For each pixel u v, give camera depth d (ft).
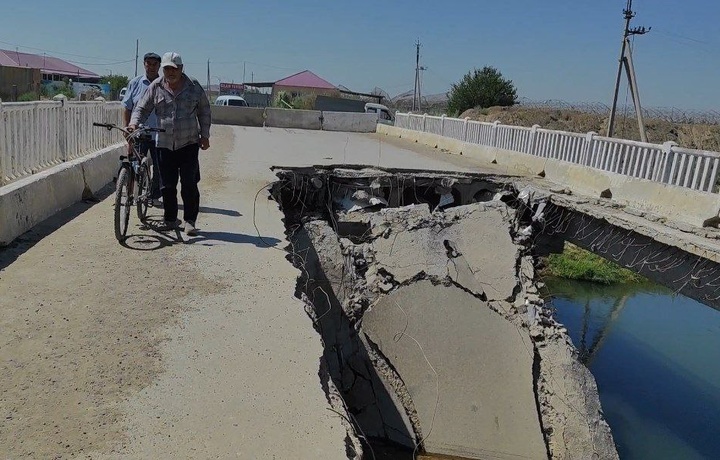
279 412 11.89
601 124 115.96
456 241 34.78
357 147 64.59
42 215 23.18
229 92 241.14
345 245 33.14
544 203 37.27
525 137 49.47
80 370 12.65
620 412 33.09
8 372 12.30
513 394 28.81
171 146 21.72
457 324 31.14
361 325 30.30
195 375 12.94
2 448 9.90
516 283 33.32
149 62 25.08
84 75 218.79
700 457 28.99
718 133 102.47
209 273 19.29
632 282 57.16
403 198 43.04
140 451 10.21
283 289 18.49
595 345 42.52
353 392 28.19
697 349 42.68
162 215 25.85
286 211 39.93
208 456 10.30
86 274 18.20
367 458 25.38
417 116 81.82
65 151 28.50
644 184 34.14
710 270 25.81
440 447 26.86
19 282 17.08
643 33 77.25
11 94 124.67
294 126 99.25
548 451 27.43
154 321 15.35
